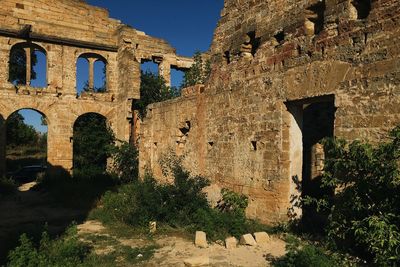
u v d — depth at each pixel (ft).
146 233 31.07
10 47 79.92
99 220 38.04
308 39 27.40
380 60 21.86
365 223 19.40
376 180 19.52
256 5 33.96
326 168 23.36
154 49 98.89
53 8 85.61
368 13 23.89
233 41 37.22
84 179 71.15
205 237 27.50
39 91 82.07
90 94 87.45
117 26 92.63
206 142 41.14
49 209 46.96
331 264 19.85
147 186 37.81
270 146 30.81
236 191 35.12
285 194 29.12
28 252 22.38
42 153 134.21
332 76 24.95
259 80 32.60
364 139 22.43
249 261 23.16
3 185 63.72
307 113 39.01
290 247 22.57
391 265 17.66
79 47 87.15
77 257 23.82
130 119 83.05
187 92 46.09
